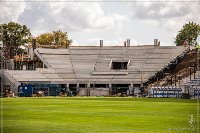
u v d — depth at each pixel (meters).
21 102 66.25
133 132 23.70
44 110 44.12
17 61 148.62
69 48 141.25
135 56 136.25
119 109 45.50
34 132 23.73
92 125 27.52
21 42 176.25
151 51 137.12
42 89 115.38
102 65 133.38
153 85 118.06
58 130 24.56
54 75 126.25
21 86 111.62
